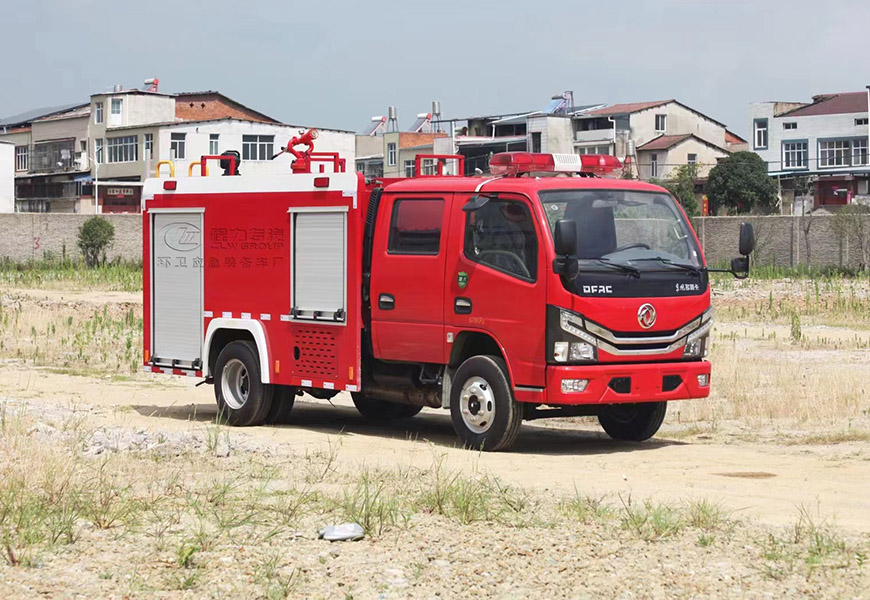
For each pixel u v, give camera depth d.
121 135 93.19
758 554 7.23
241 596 6.39
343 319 12.73
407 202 12.43
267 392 13.74
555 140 96.94
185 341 14.46
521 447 12.42
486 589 6.56
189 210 14.29
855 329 27.61
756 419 14.27
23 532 7.53
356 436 13.05
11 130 111.44
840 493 9.45
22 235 60.47
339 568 6.91
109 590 6.45
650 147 93.88
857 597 6.40
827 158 90.50
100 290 41.09
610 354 11.35
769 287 40.66
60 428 12.07
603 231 11.57
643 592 6.50
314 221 12.99
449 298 12.00
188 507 8.42
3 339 23.91
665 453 11.88
